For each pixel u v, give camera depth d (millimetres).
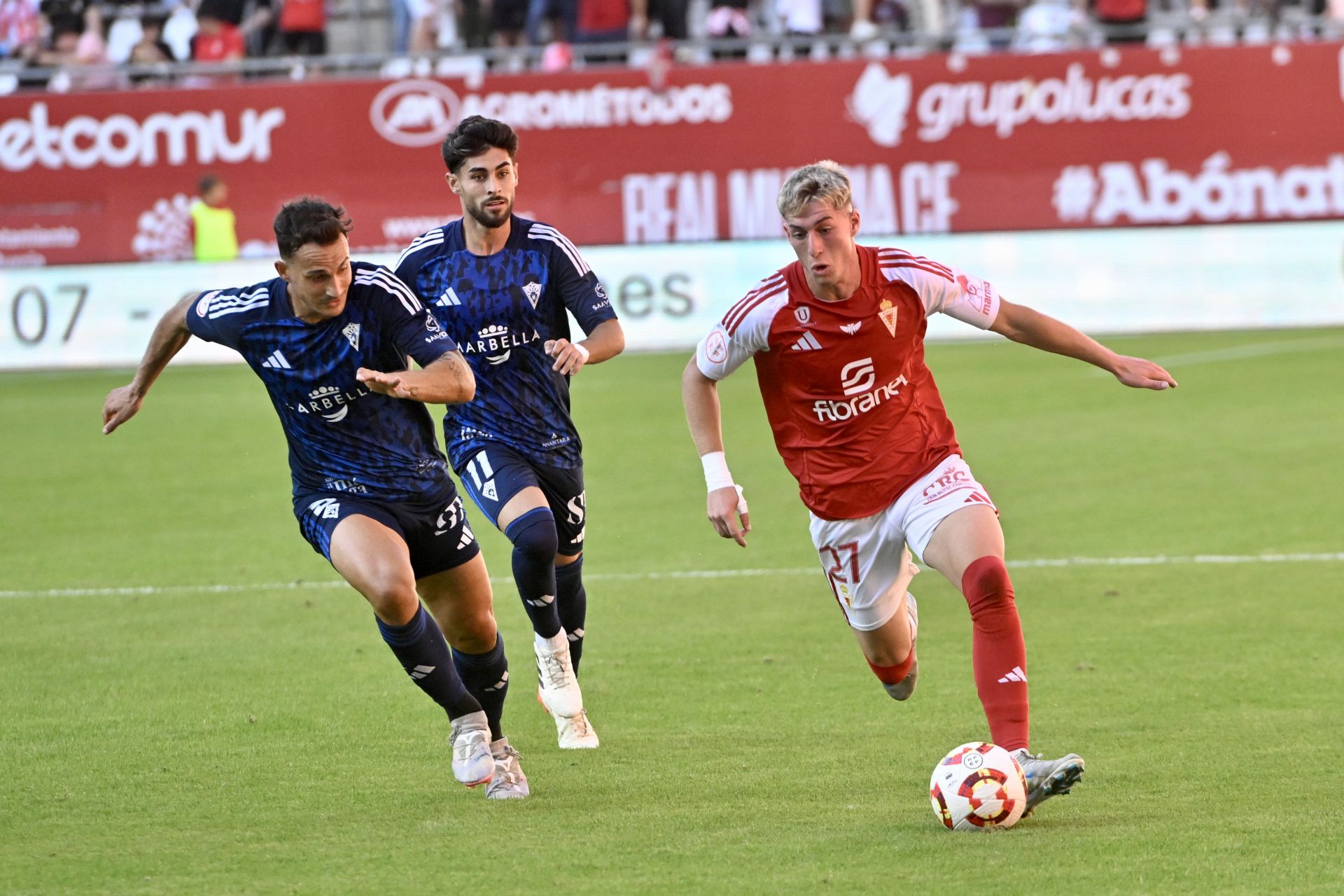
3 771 18391
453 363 16516
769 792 17172
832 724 20109
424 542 17562
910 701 21203
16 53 73000
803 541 32844
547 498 20688
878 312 17094
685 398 17984
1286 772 17328
